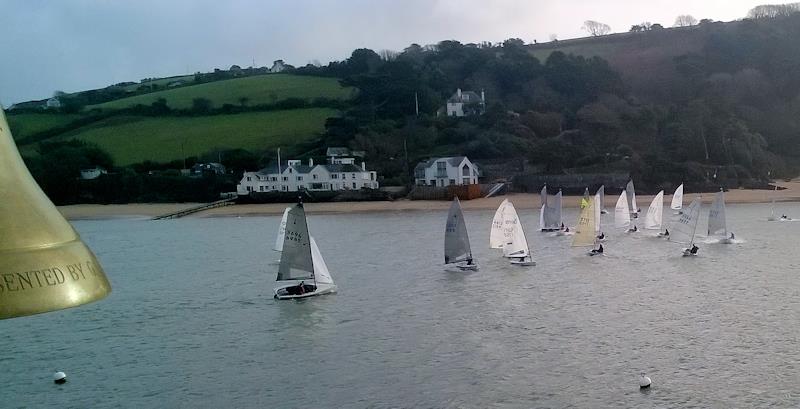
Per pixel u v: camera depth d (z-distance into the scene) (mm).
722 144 173875
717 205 88500
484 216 133625
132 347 45562
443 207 152500
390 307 54469
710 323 45469
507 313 50656
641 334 43219
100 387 37750
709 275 63656
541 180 168125
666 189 160375
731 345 40188
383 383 36094
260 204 172875
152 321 52969
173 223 145875
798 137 190500
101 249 102875
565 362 38094
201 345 45406
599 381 34844
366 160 193625
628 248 83625
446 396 33719
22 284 4016
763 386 33438
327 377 37562
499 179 174625
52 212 4594
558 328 45531
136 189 184125
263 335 47375
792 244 83812
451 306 53938
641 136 190250
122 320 53531
